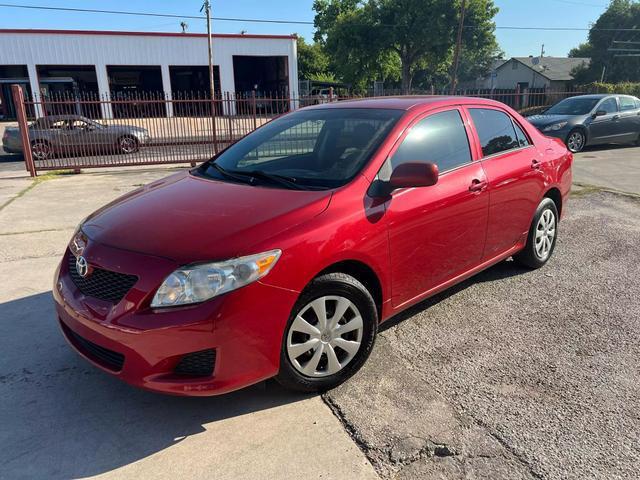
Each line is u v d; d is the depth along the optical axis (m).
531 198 4.46
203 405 2.86
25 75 31.83
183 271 2.45
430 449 2.49
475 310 4.05
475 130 3.99
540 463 2.40
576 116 13.30
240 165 3.67
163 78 32.44
